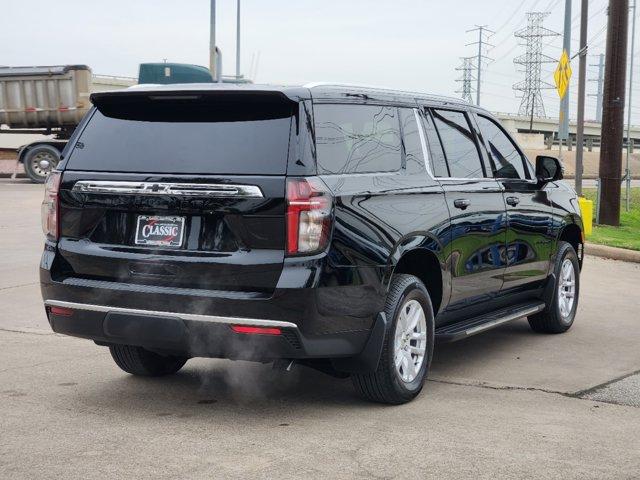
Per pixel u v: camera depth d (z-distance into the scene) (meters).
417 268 6.07
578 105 20.58
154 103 5.34
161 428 5.06
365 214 5.24
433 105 6.41
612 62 18.27
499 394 5.96
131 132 5.36
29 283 10.19
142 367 6.16
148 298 5.06
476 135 6.88
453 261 6.16
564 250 8.12
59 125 25.86
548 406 5.68
